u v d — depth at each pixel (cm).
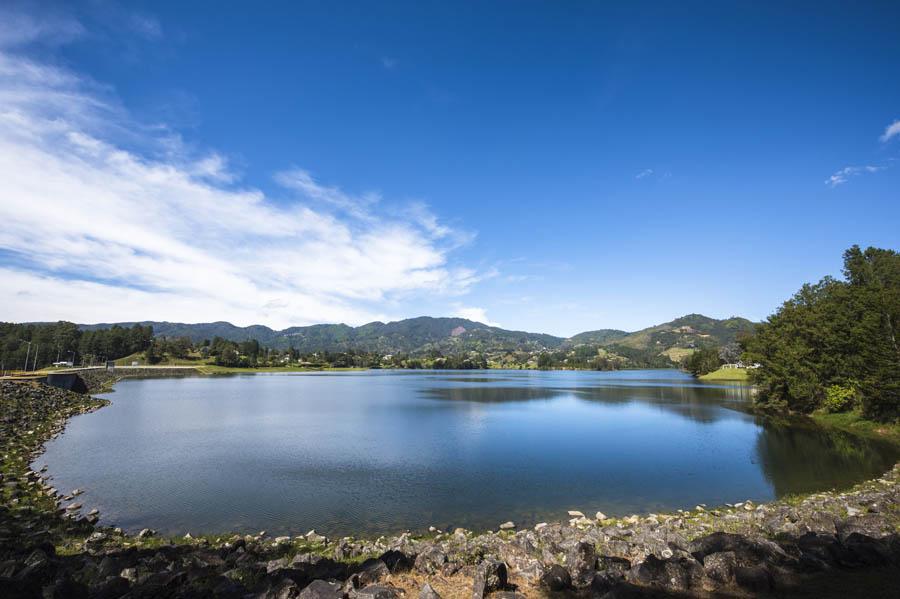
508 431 5225
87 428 5191
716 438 4741
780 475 3234
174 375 18425
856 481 2994
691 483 3084
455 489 2959
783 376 6662
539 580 1286
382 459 3781
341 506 2623
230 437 4759
